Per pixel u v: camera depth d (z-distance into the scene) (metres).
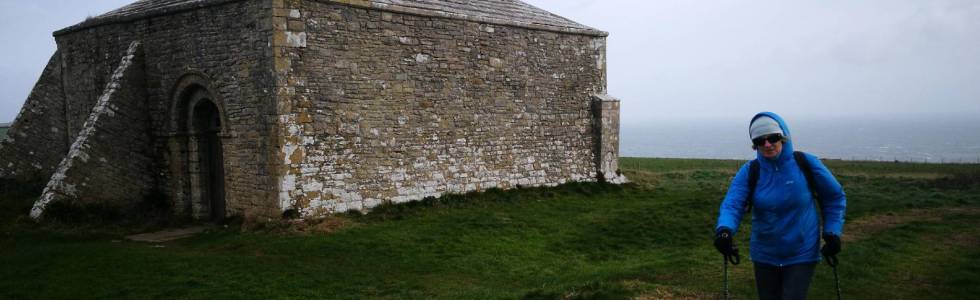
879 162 32.69
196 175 16.16
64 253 11.70
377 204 15.70
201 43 15.23
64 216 14.50
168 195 16.50
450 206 16.64
